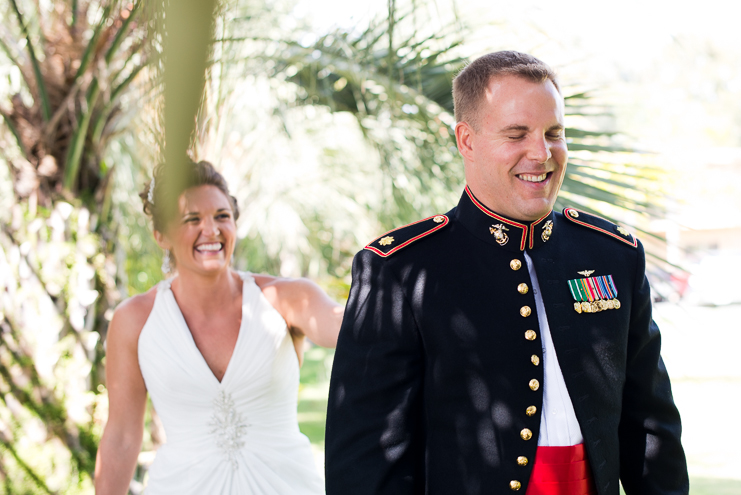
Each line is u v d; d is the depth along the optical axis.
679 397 7.90
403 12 2.22
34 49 2.73
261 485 2.06
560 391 1.40
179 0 0.42
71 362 2.84
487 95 1.34
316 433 6.42
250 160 3.92
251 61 2.90
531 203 1.35
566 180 2.49
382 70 2.69
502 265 1.44
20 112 2.79
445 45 2.49
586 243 1.55
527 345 1.39
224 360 2.13
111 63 2.70
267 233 4.67
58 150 2.84
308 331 2.14
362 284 1.48
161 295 2.15
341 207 4.51
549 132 1.34
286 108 3.19
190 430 2.09
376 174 3.49
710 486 4.90
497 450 1.34
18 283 2.82
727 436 6.26
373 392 1.38
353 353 1.43
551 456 1.36
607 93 2.78
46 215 2.83
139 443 2.15
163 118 0.44
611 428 1.42
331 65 2.66
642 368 1.54
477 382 1.38
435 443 1.39
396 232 1.54
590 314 1.45
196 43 0.42
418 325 1.41
